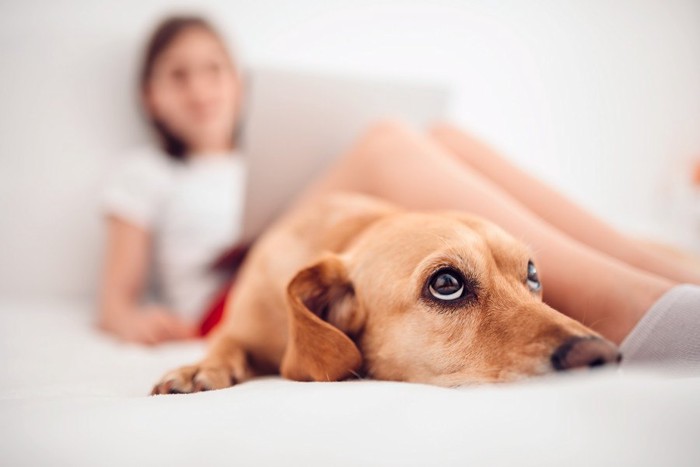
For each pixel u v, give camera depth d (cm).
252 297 129
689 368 76
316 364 94
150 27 282
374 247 107
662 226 319
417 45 357
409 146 159
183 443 55
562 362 78
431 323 95
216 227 248
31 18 273
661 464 46
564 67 380
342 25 345
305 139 216
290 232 138
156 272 262
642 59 394
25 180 252
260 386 87
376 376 101
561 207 139
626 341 86
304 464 51
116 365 131
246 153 214
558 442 51
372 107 222
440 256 96
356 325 106
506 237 104
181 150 267
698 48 400
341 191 168
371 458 51
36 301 249
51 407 67
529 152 381
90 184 261
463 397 66
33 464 51
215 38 266
